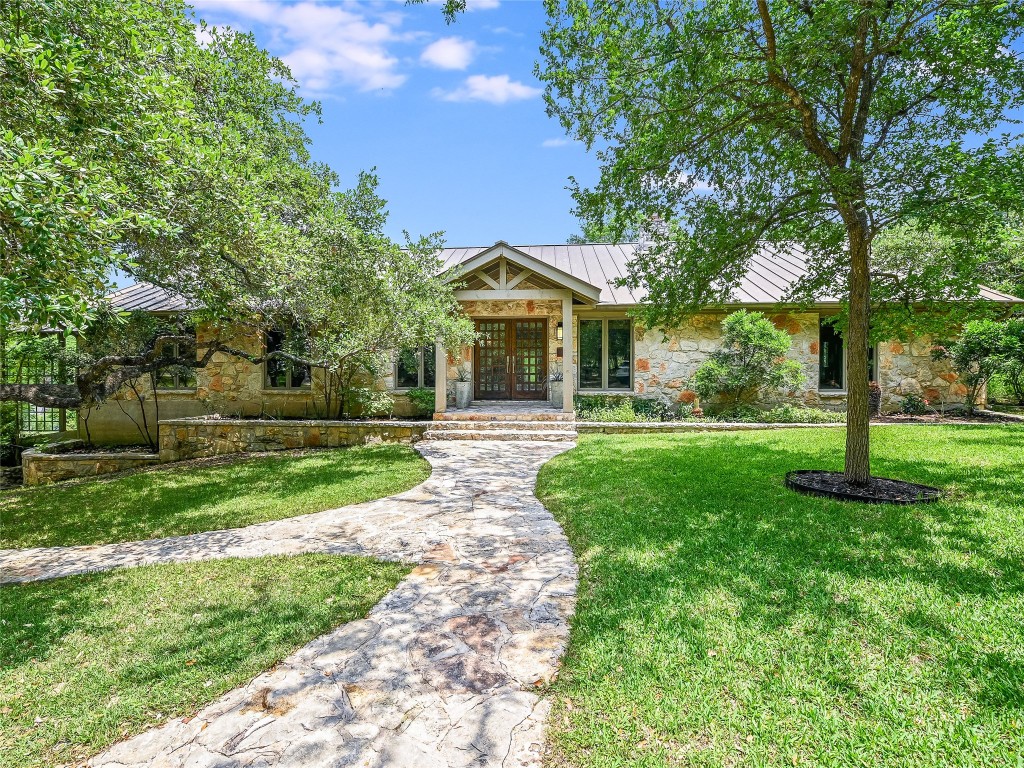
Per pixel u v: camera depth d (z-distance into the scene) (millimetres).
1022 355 10680
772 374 11289
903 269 8633
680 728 2205
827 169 5262
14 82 3527
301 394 13211
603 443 9406
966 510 4621
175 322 12805
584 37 5340
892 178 5020
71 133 3965
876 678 2426
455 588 3824
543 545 4684
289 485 7500
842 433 9406
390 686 2652
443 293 10000
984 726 2100
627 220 6477
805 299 7246
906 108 5516
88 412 13180
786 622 2953
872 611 3000
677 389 12852
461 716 2396
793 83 5352
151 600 3795
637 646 2828
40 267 2834
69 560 4836
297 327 9867
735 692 2402
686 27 4809
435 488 6926
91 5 4059
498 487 6895
